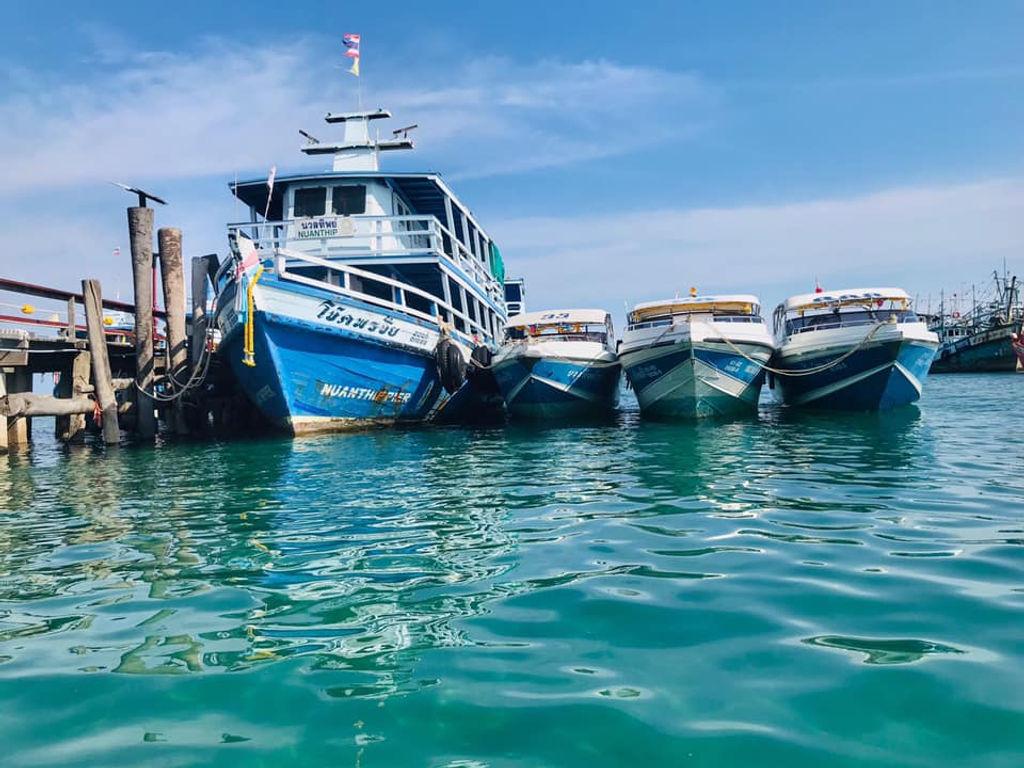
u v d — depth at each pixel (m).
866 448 13.08
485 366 22.28
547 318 23.06
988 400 25.48
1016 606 4.79
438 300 19.31
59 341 19.75
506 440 16.36
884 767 3.00
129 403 22.02
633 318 21.56
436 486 10.46
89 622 5.14
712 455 12.77
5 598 5.82
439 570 6.12
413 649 4.39
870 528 7.09
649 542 6.82
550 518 8.05
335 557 6.67
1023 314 59.09
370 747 3.27
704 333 18.64
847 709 3.47
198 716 3.62
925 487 9.18
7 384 19.44
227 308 17.34
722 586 5.40
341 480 11.27
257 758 3.20
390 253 19.00
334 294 16.61
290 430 17.34
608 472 11.28
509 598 5.30
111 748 3.33
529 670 4.01
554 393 20.94
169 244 19.61
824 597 5.07
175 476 12.57
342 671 4.10
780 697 3.61
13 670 4.29
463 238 24.00
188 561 6.78
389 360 18.36
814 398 21.14
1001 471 10.29
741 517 7.78
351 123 22.69
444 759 3.14
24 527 8.75
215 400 22.34
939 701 3.52
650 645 4.31
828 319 21.27
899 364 19.27
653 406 20.20
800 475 10.38
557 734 3.32
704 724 3.37
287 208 19.58
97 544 7.66
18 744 3.39
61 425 20.53
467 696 3.72
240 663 4.27
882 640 4.28
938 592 5.10
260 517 8.68
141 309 19.27
